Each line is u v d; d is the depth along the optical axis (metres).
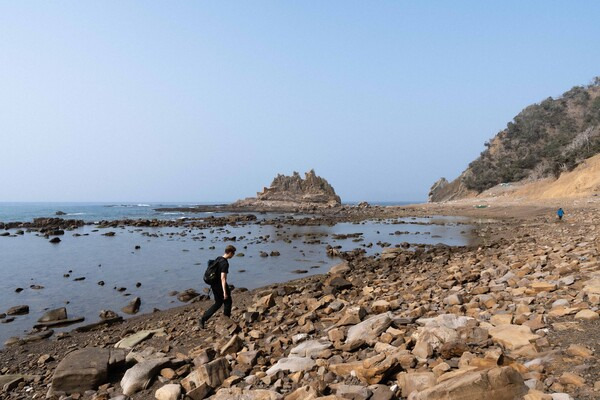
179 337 9.32
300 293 13.02
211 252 26.77
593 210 36.06
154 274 19.23
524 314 6.46
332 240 33.06
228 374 6.00
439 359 5.16
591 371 4.19
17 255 25.94
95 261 23.23
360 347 6.25
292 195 128.00
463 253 20.05
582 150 77.25
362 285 13.24
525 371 4.44
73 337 10.31
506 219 45.84
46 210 119.12
